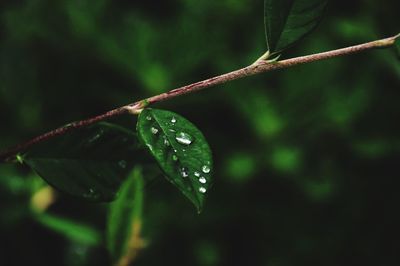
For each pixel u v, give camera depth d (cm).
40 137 51
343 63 144
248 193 145
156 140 48
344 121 146
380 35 131
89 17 149
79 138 53
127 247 61
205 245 139
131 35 148
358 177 148
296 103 147
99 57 147
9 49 141
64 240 124
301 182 146
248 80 147
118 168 54
